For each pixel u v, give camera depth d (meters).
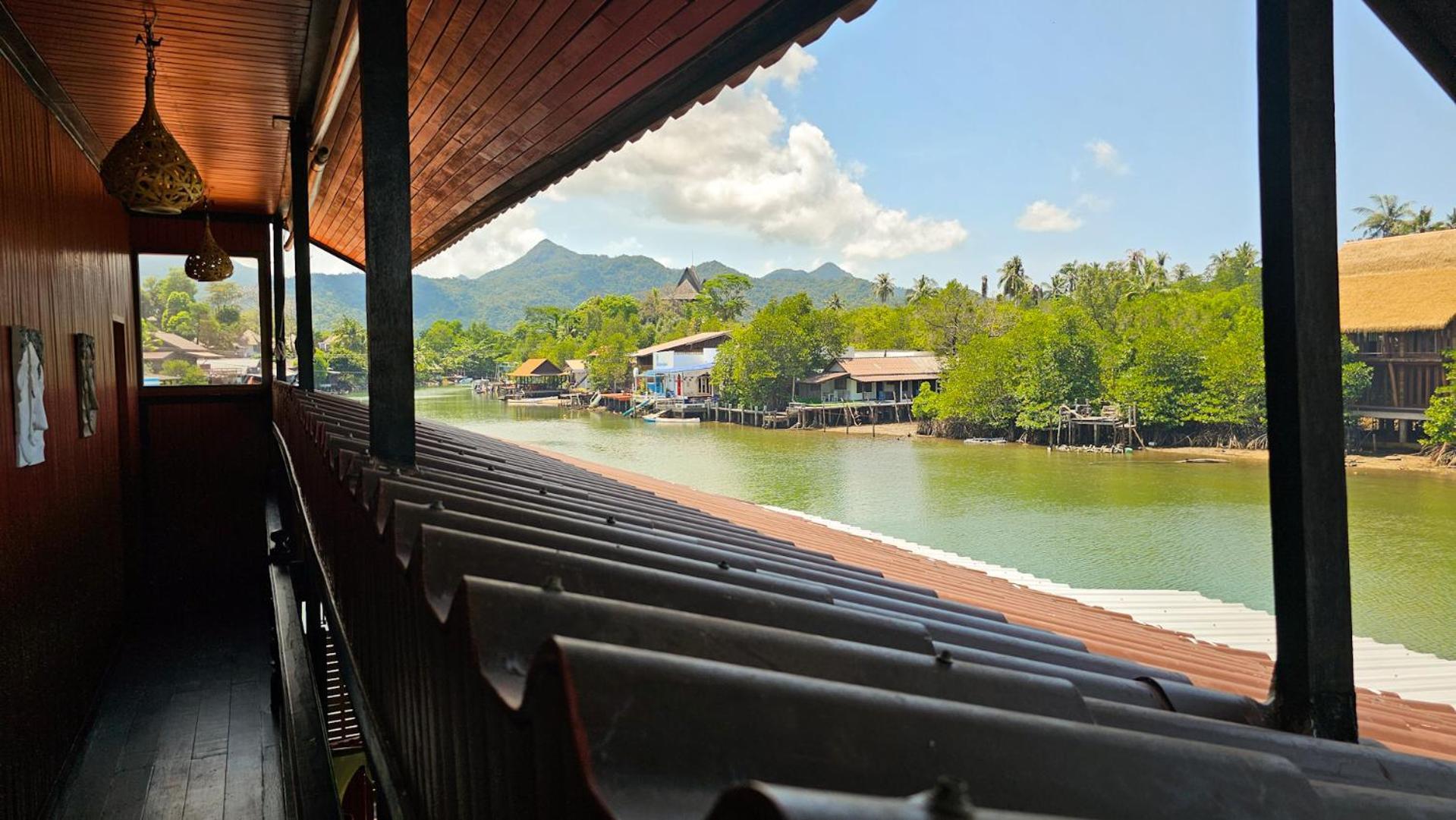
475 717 1.01
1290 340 1.46
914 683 1.14
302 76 5.35
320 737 2.45
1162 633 5.31
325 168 8.18
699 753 0.64
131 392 8.71
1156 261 64.31
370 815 6.88
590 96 4.48
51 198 5.44
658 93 4.17
